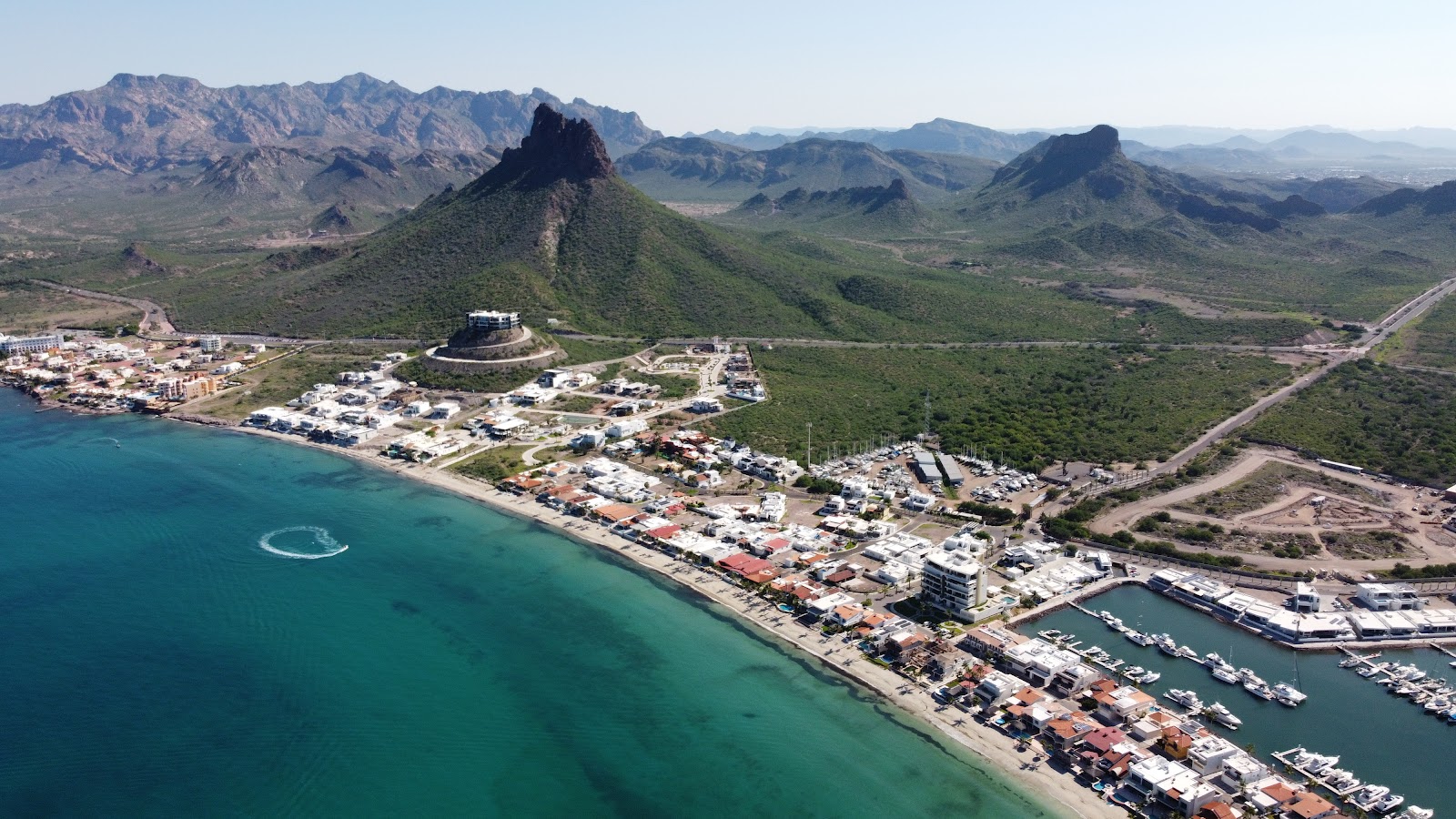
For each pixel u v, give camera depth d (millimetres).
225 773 130625
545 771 132500
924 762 134250
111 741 136750
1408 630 165375
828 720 144000
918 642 160750
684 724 143125
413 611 176375
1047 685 150625
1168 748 132500
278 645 163125
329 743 137375
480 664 158125
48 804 124312
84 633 166000
